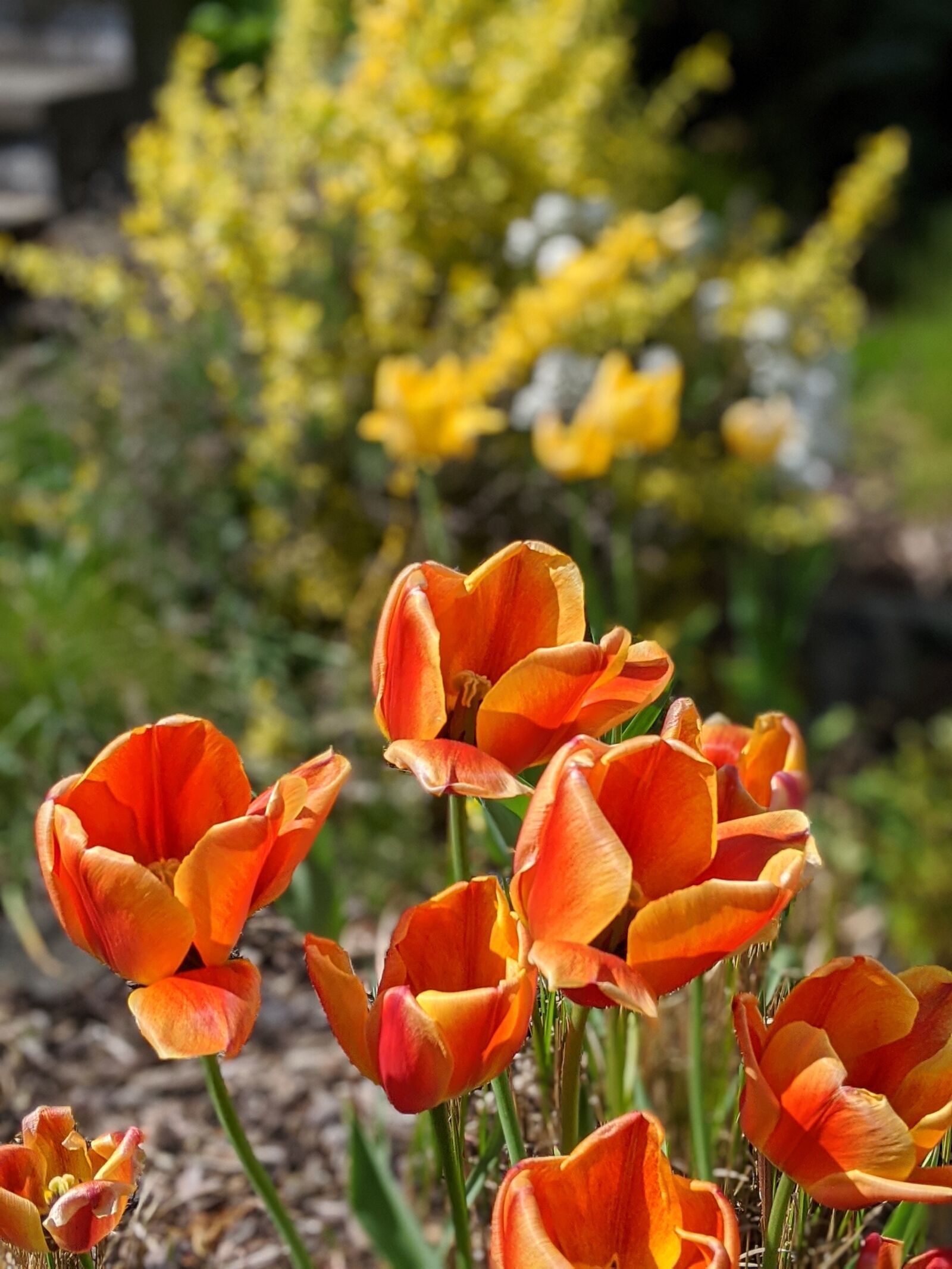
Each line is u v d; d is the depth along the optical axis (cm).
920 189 563
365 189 215
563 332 208
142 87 418
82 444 232
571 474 167
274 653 213
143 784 62
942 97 581
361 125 214
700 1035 79
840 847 202
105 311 241
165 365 223
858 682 276
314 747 198
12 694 184
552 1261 52
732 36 572
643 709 66
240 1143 71
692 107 394
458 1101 69
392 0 215
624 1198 56
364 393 217
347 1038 60
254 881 59
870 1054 59
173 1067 132
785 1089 57
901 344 426
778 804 69
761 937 61
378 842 178
